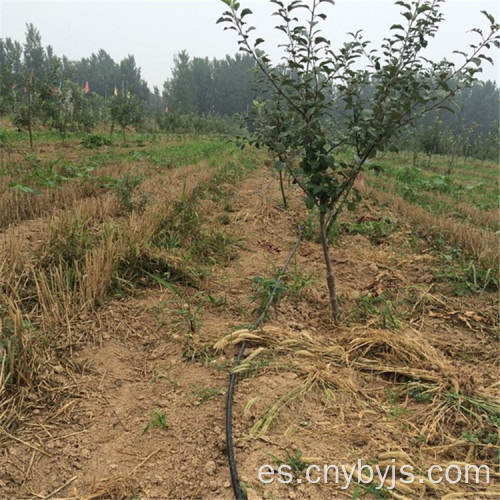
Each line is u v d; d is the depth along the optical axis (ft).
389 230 21.54
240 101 256.52
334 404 8.96
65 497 6.88
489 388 9.54
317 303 13.50
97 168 30.58
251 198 27.09
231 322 12.08
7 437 7.88
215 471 7.36
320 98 10.60
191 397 9.06
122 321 11.68
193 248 16.11
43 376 9.29
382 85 10.39
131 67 270.05
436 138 67.77
